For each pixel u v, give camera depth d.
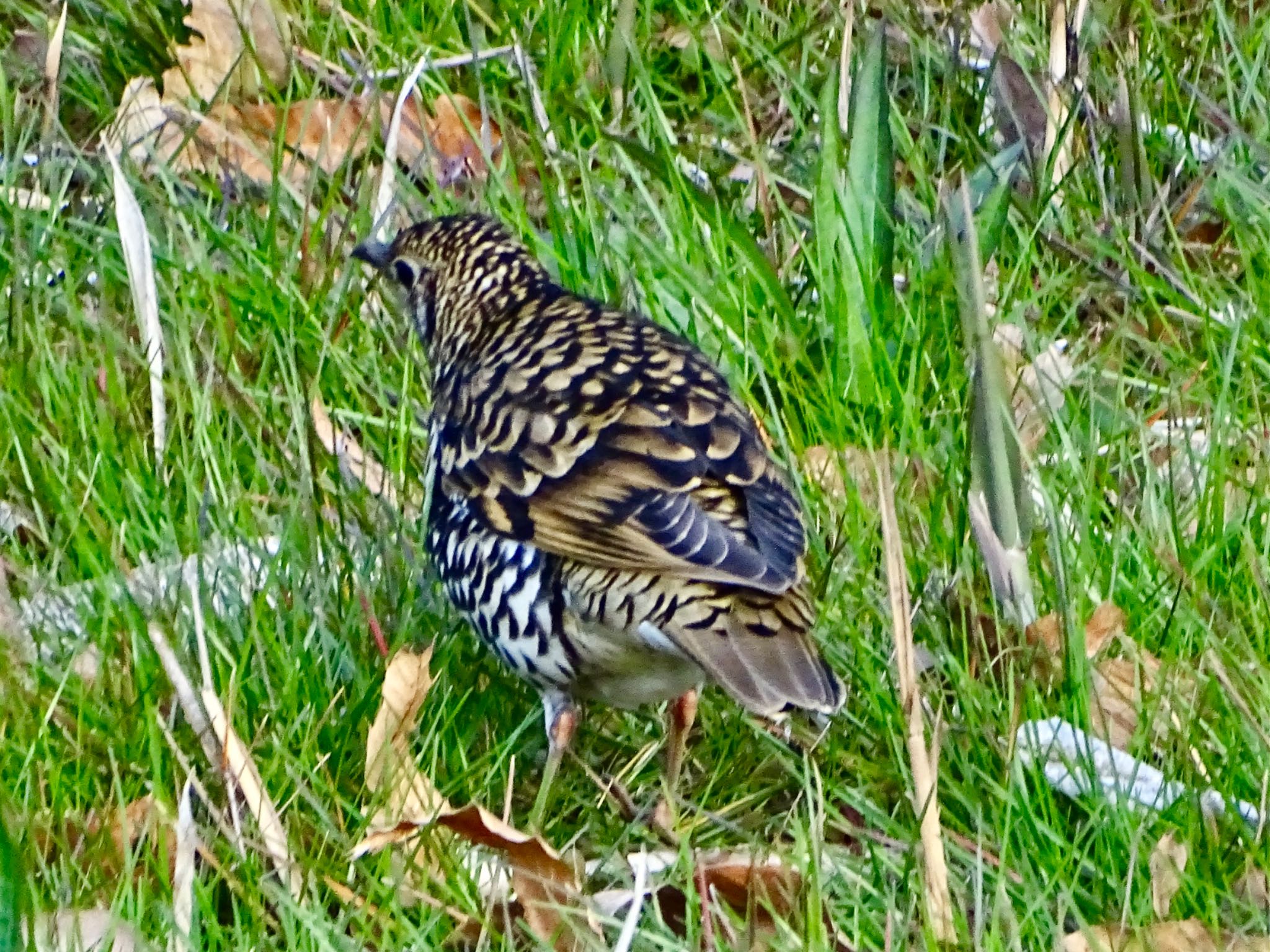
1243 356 6.42
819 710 4.55
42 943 4.36
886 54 7.46
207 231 6.57
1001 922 4.54
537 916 4.60
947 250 6.61
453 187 7.23
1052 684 5.37
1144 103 7.54
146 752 5.00
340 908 4.71
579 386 5.06
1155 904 4.59
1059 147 7.12
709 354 6.33
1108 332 6.80
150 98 7.25
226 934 4.58
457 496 5.13
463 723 5.33
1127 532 5.74
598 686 5.04
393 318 6.48
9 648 5.21
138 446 5.82
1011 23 7.88
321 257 6.59
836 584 5.57
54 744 4.98
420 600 5.55
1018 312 6.33
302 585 5.45
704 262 6.57
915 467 6.03
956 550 5.70
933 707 5.26
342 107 7.09
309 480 5.59
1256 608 5.40
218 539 5.52
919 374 6.37
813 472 6.00
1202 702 5.05
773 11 7.99
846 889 4.75
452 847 4.79
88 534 5.59
